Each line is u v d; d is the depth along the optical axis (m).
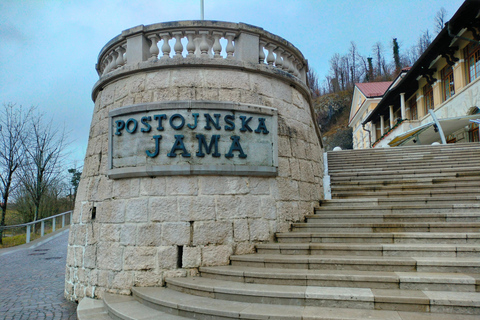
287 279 5.17
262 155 6.96
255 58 7.43
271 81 7.66
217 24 7.12
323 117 68.00
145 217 6.45
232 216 6.57
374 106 40.09
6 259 13.42
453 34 19.42
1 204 19.66
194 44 7.21
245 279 5.48
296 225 7.16
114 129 7.00
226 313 4.50
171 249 6.28
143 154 6.64
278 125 7.45
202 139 6.56
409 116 30.47
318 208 8.08
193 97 6.88
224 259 6.36
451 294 4.39
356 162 12.65
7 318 6.20
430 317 4.00
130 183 6.70
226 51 7.36
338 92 70.94
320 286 4.99
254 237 6.68
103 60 8.46
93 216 7.21
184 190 6.46
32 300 7.49
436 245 5.65
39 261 12.95
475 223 6.24
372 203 8.23
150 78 7.11
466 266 4.98
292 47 8.23
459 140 21.91
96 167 7.41
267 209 6.92
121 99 7.31
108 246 6.73
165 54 7.24
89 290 6.87
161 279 6.21
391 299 4.32
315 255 5.97
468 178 9.16
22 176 20.03
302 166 7.93
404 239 6.11
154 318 4.84
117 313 5.23
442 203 7.82
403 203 8.05
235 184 6.70
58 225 22.94
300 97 8.48
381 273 5.04
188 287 5.56
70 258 7.65
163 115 6.62
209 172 6.51
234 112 6.80
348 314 4.17
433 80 24.70
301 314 4.23
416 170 10.43
